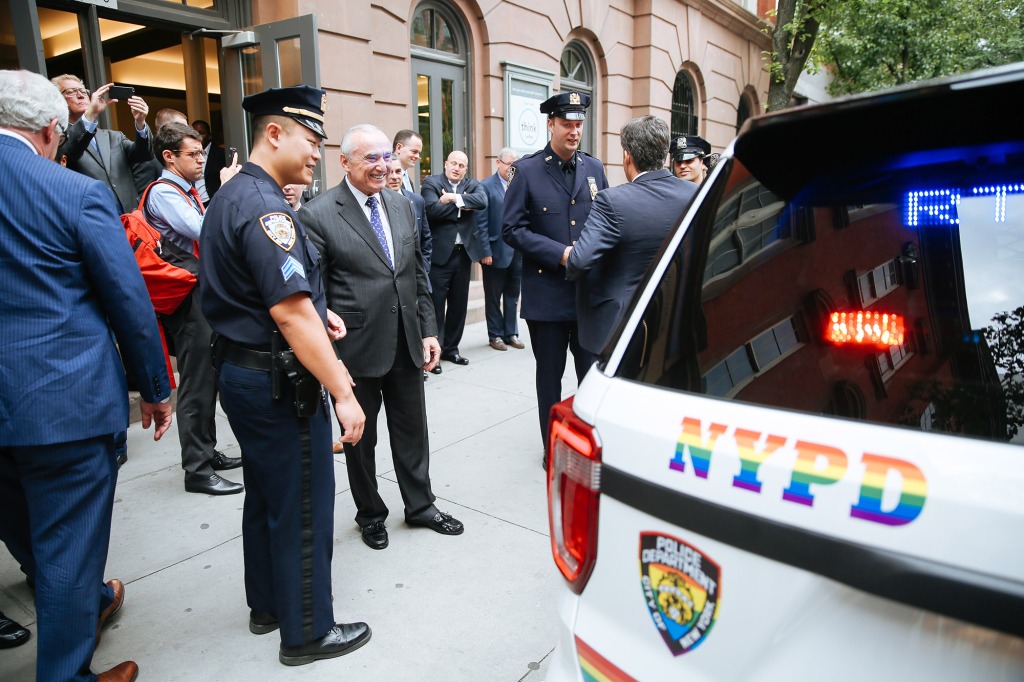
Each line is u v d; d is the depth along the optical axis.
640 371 1.23
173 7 5.84
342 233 2.81
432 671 2.29
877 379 1.00
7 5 4.68
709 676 1.01
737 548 0.96
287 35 5.75
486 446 4.22
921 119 1.11
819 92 18.44
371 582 2.79
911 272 1.05
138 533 3.20
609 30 11.02
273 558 2.26
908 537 0.81
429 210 5.80
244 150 6.34
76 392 1.92
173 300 3.32
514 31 9.07
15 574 2.93
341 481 3.77
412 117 8.08
